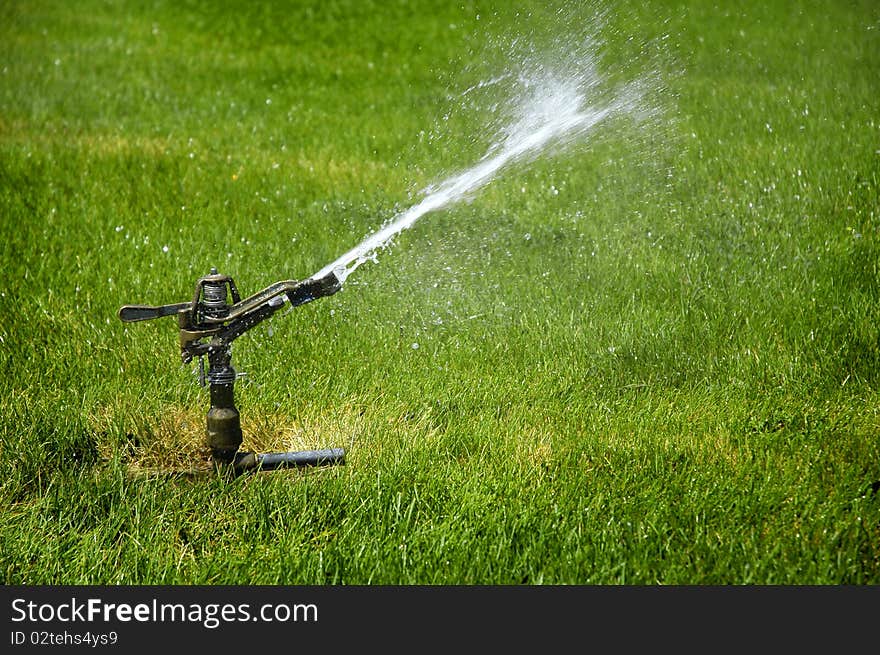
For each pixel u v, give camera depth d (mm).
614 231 10219
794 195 10766
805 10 20266
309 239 10344
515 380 7305
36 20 22453
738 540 5375
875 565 5223
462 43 19844
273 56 19938
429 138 13836
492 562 5262
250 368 7461
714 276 8898
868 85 15367
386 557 5309
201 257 9703
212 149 13812
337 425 6715
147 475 6117
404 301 8633
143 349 7711
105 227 10641
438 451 6344
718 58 17344
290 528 5574
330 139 14383
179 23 22719
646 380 7348
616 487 5945
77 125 14898
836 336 7594
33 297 8727
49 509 5738
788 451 6285
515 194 11477
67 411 6723
